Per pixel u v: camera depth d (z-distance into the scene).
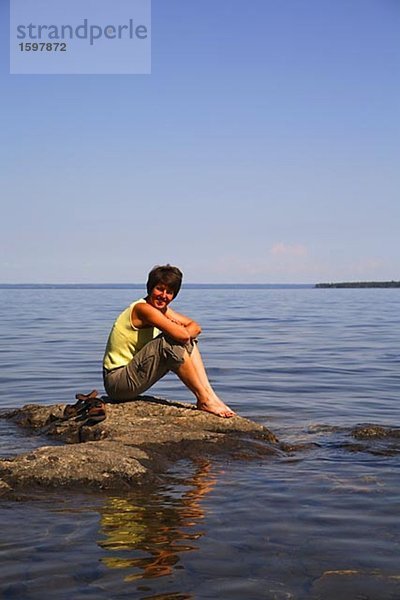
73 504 4.73
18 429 7.28
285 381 11.28
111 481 5.17
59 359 14.03
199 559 3.78
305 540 4.07
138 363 7.10
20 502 4.77
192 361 7.14
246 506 4.71
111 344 7.34
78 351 15.63
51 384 10.80
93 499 4.85
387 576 3.57
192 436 6.43
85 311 36.62
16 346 16.83
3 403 9.21
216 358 14.62
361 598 3.32
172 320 7.33
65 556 3.81
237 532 4.20
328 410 8.75
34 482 5.12
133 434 6.36
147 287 7.32
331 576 3.57
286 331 22.36
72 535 4.12
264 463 5.94
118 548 3.93
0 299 61.44
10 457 6.01
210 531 4.21
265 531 4.21
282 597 3.34
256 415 8.37
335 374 12.16
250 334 21.02
